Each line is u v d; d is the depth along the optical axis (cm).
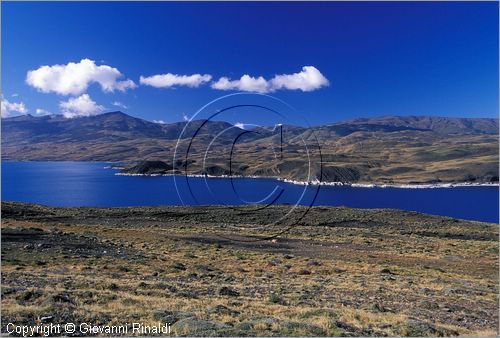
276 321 1351
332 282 2620
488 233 7238
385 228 7475
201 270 2927
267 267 3228
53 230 4606
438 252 4766
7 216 6181
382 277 2927
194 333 1160
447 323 1670
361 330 1368
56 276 2228
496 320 1770
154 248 4172
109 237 4691
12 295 1518
